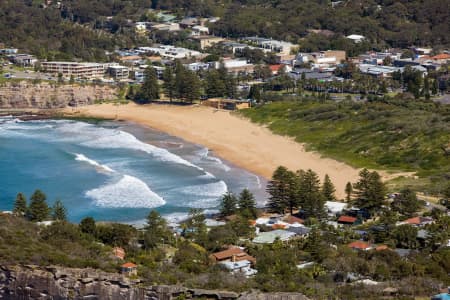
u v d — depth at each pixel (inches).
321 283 5935.0
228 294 5349.4
